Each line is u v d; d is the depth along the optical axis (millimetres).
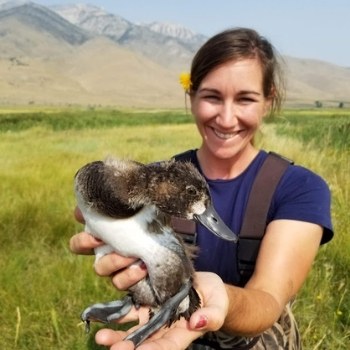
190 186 599
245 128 698
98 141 4438
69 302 1167
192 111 750
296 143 2709
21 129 7129
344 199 1646
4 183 2150
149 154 3221
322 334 1031
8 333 1079
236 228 690
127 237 523
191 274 526
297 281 609
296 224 632
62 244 1563
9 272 1286
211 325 462
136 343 477
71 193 2027
